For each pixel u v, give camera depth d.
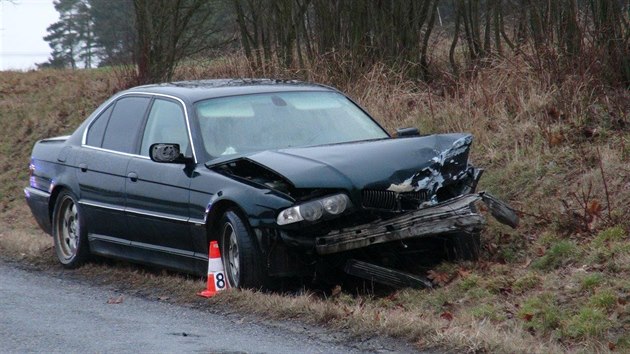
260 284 9.80
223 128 10.88
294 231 9.62
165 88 11.81
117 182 11.55
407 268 10.40
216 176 10.25
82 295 10.72
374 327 8.44
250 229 9.79
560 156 12.95
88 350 8.09
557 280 9.49
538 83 15.35
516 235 11.13
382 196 9.75
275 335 8.48
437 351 7.82
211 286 10.07
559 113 14.24
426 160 9.98
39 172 13.14
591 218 10.84
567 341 8.27
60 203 12.66
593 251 9.97
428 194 9.99
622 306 8.53
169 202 10.74
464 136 10.31
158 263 11.23
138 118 11.77
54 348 8.18
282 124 11.04
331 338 8.33
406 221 9.59
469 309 9.15
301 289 9.91
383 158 9.93
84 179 12.12
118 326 9.00
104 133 12.21
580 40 15.23
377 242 9.50
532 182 12.59
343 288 10.22
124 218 11.48
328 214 9.54
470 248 10.35
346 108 11.57
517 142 13.98
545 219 11.30
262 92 11.45
